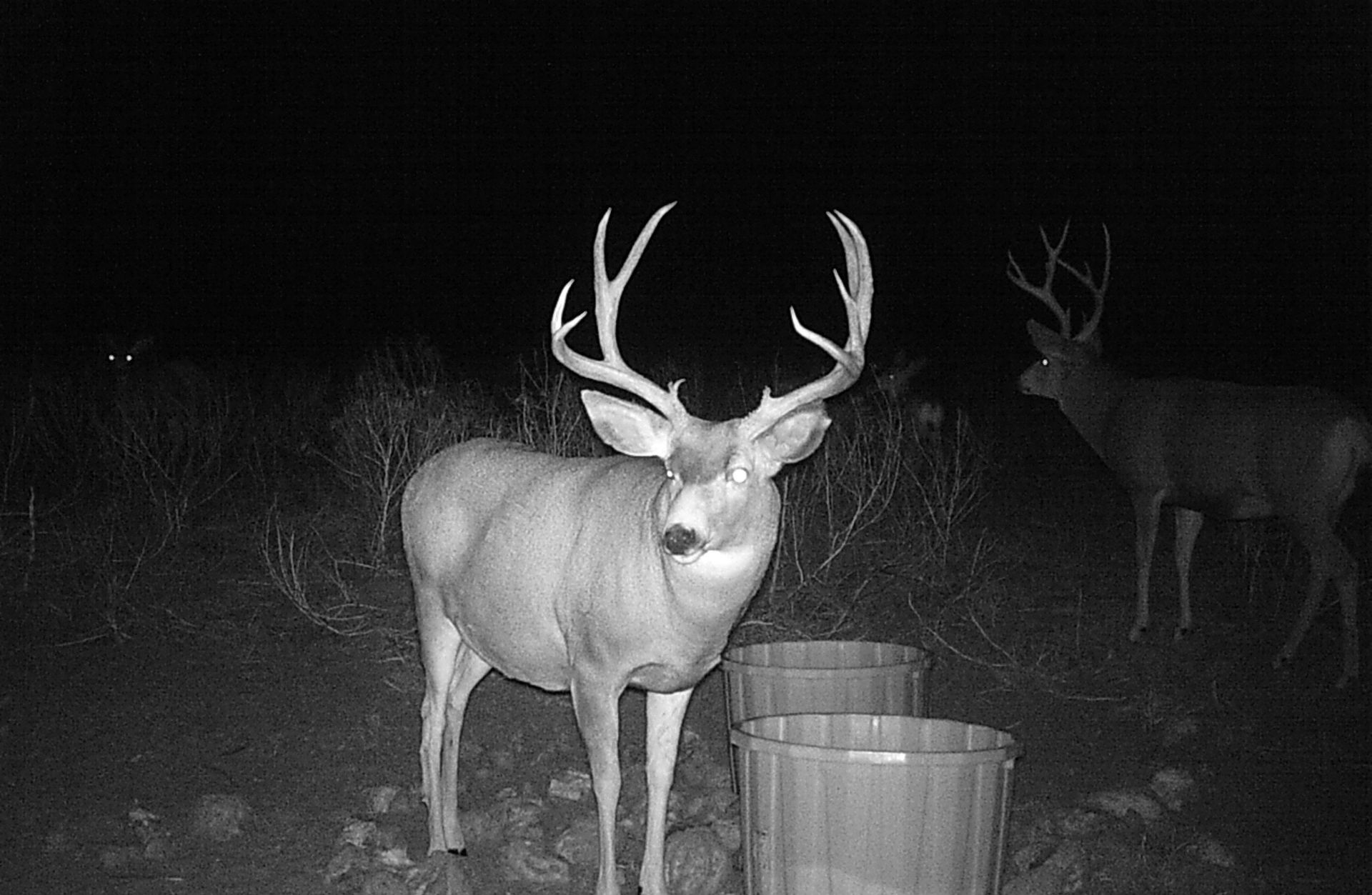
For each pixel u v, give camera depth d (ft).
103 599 17.25
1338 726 14.06
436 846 10.96
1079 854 10.59
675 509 9.19
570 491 10.47
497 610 10.68
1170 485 17.15
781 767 9.20
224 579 17.95
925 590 18.08
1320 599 15.78
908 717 10.28
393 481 18.45
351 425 20.77
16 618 16.75
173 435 23.11
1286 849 11.19
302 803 12.03
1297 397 16.08
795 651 12.42
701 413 21.93
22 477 23.07
